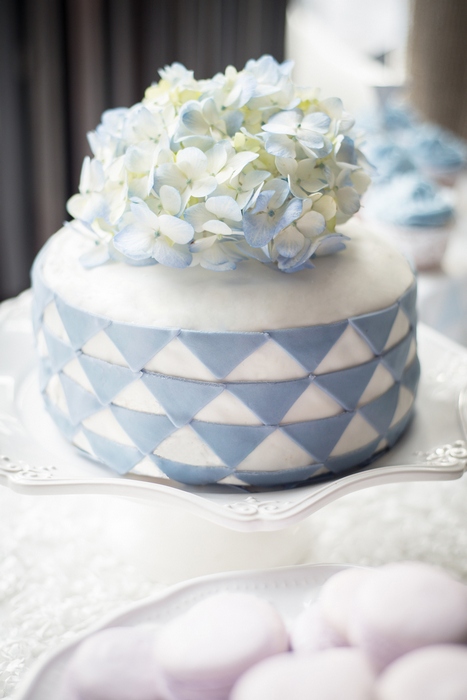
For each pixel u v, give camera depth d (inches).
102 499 43.0
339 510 42.8
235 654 20.8
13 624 33.1
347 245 37.0
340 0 136.9
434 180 94.0
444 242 70.9
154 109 35.3
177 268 33.2
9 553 38.0
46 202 93.6
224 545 36.1
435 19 107.5
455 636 20.6
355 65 124.3
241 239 32.6
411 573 22.5
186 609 26.1
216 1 110.0
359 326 32.3
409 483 45.8
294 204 31.3
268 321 31.0
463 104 111.1
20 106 88.4
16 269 93.5
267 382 31.0
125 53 98.0
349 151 35.1
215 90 34.2
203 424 31.5
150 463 33.2
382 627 20.8
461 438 37.2
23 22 85.5
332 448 33.2
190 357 30.7
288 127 32.8
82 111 94.1
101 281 33.5
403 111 98.5
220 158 31.6
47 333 35.4
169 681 20.6
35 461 34.3
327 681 19.1
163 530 35.9
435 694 18.4
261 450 32.1
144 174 33.0
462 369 45.5
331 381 32.0
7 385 42.0
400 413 36.7
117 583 36.3
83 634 24.3
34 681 22.5
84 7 89.8
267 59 36.6
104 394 32.7
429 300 65.7
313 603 25.3
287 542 37.2
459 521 41.3
